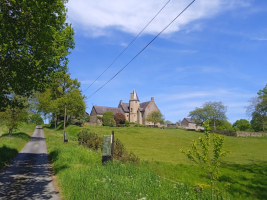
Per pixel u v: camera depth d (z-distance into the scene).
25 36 10.91
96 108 87.00
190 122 112.06
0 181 10.62
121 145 17.09
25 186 9.84
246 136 52.91
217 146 8.48
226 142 43.22
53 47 13.76
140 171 11.96
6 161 16.05
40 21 10.53
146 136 48.12
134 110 91.50
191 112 77.88
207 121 8.82
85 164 14.34
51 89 60.91
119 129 59.00
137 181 9.50
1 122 34.81
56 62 13.50
